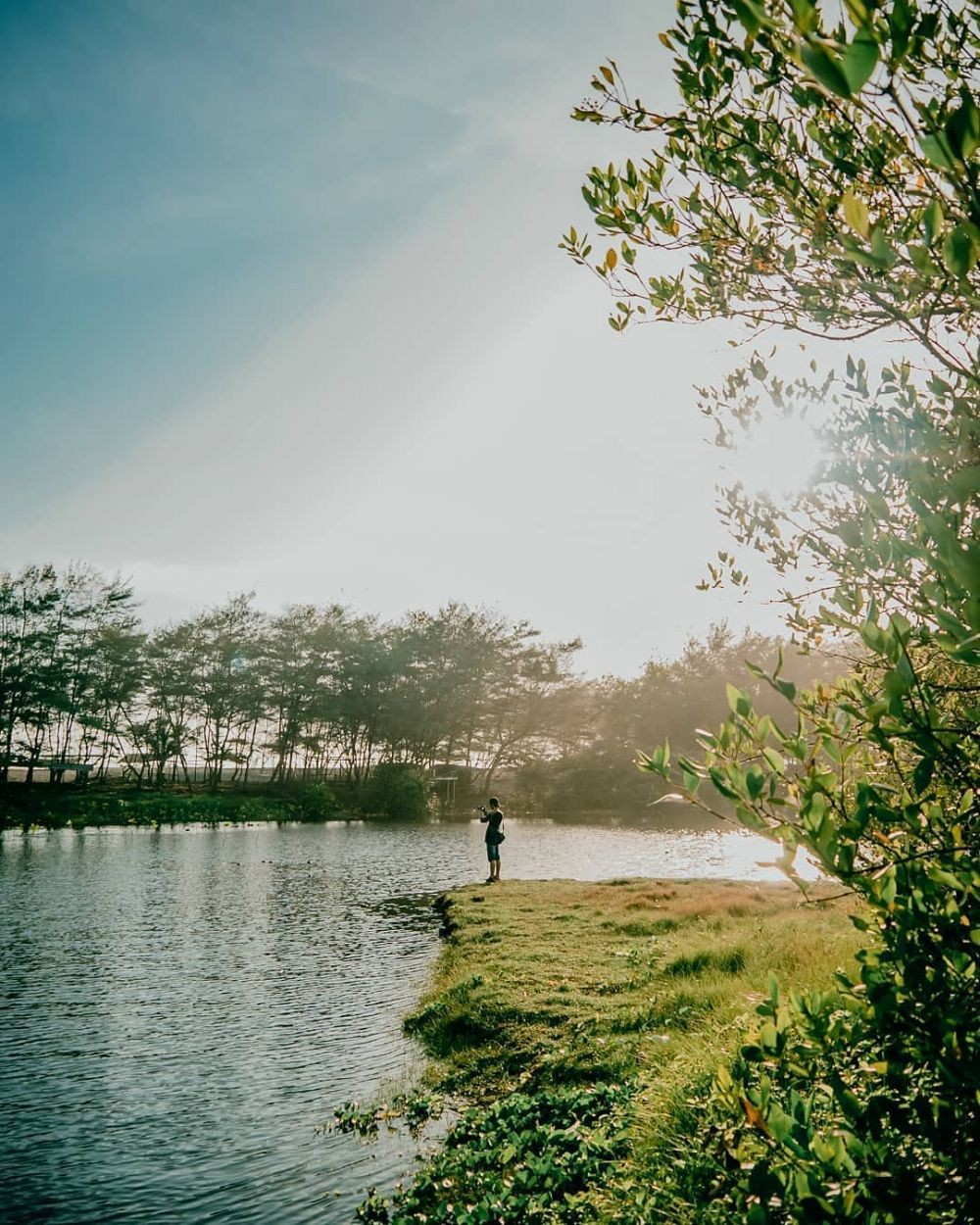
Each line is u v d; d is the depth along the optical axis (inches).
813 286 105.5
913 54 71.4
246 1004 478.6
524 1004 409.4
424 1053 384.8
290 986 518.6
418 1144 283.6
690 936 530.3
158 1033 424.8
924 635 62.1
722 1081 90.8
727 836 1627.7
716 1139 178.5
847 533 93.2
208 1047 402.3
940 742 64.2
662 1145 197.3
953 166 44.2
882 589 100.1
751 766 70.0
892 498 107.7
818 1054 80.4
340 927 715.4
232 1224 238.2
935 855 65.8
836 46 41.6
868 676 106.8
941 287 76.7
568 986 437.7
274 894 906.7
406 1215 228.7
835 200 93.3
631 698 2738.7
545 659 2972.4
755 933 471.2
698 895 727.7
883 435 105.9
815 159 93.7
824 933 411.2
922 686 66.4
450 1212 221.1
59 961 588.7
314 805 2222.0
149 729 2596.0
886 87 48.3
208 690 2706.7
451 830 1872.5
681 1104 207.6
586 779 2608.3
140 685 2549.2
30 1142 297.1
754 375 141.0
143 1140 297.7
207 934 685.9
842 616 106.4
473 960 525.0
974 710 65.3
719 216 110.0
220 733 2763.3
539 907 713.6
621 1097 269.0
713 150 101.3
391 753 2871.6
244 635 2807.6
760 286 113.9
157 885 972.6
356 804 2455.7
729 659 2603.3
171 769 2797.7
